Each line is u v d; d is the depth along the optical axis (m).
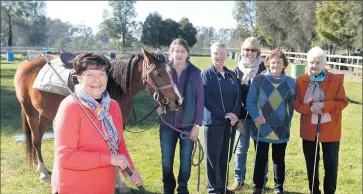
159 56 3.82
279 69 4.07
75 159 2.23
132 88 4.32
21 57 34.06
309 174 4.22
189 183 5.09
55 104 4.60
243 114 4.49
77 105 2.28
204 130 4.17
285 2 36.88
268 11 41.28
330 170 4.07
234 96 4.11
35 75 4.98
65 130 2.24
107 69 2.37
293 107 4.15
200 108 3.82
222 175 4.28
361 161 6.11
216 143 4.11
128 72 4.25
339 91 3.98
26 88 4.98
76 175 2.30
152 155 6.41
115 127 2.44
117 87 4.27
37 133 5.15
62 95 4.48
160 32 55.28
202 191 4.80
